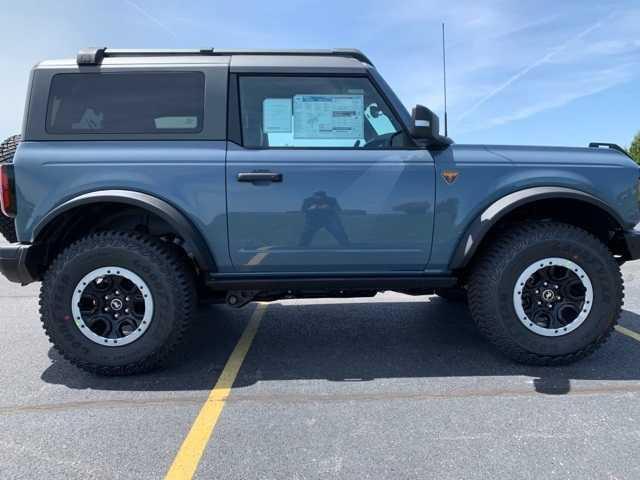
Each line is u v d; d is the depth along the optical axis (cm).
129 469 222
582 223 363
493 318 329
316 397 294
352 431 252
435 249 334
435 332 415
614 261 327
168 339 318
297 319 459
